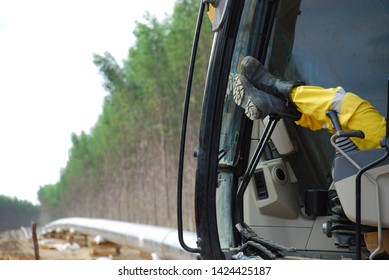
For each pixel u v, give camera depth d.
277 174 4.73
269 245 4.36
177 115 26.64
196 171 4.23
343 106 3.78
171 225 28.97
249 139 4.63
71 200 62.12
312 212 4.55
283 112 4.03
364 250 3.93
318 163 4.67
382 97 4.33
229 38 4.14
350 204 3.66
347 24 4.39
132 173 38.69
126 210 40.41
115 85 33.25
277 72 4.55
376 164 3.47
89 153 53.59
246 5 4.23
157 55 27.42
